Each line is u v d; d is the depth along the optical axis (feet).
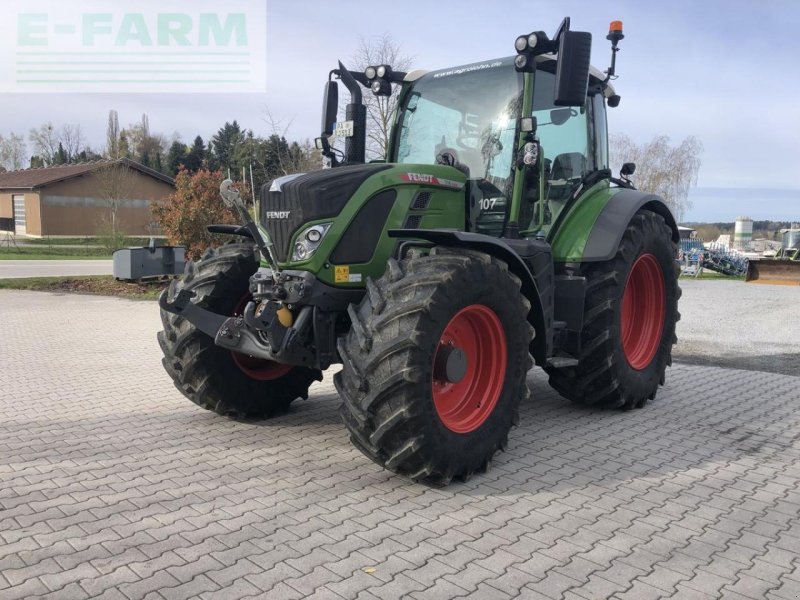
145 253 48.44
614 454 13.87
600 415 16.89
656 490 11.89
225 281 15.01
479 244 12.37
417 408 11.07
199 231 49.73
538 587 8.55
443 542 9.78
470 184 15.15
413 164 14.12
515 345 12.90
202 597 8.20
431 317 11.16
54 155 243.40
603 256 15.58
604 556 9.40
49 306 40.47
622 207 16.62
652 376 17.63
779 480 12.42
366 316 11.54
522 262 13.17
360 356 11.27
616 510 11.01
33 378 20.95
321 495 11.54
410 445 11.19
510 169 15.24
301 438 14.82
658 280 18.16
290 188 12.80
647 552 9.54
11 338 28.99
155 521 10.39
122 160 107.96
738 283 56.44
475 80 16.06
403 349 11.01
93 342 27.99
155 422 16.01
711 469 12.98
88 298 44.62
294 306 12.74
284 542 9.72
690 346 26.68
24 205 121.39
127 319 35.04
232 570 8.87
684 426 15.93
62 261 79.30
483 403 12.78
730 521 10.62
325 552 9.43
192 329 14.67
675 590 8.52
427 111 16.80
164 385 19.99
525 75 15.02
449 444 11.66
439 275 11.44
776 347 26.50
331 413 16.90
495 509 11.01
